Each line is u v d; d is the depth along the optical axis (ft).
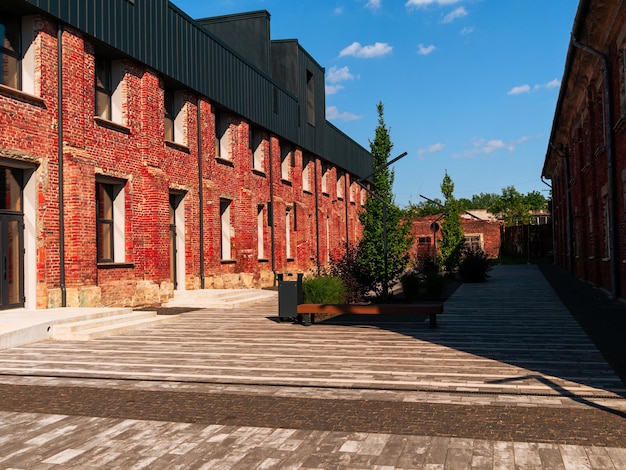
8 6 47.57
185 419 20.44
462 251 111.14
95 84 58.70
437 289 71.00
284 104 107.14
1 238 47.26
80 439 18.42
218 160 80.89
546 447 16.79
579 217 90.79
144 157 62.80
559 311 52.85
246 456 16.58
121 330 43.73
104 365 30.71
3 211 47.37
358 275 66.74
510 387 24.26
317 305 45.60
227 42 109.29
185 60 71.15
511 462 15.65
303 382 25.84
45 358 33.01
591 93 71.05
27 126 47.98
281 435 18.40
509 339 37.22
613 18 52.65
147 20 63.41
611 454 16.15
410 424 19.34
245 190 87.56
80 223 52.06
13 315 44.24
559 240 145.79
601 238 70.90
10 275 48.08
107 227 59.06
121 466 16.05
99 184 58.18
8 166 47.37
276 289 89.66
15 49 49.26
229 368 29.30
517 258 203.41
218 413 21.15
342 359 31.22
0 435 18.98
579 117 84.69
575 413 20.33
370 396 23.18
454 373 27.22
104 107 59.88
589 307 55.21
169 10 67.87
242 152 88.02
